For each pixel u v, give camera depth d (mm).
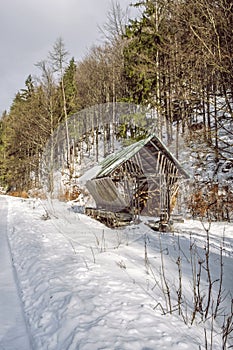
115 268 5809
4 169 44719
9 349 3635
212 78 11062
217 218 13844
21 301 5012
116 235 9023
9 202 26719
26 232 10758
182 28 12445
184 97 11344
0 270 6777
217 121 11172
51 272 5797
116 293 4582
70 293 4656
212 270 5902
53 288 4984
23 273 6320
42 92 32375
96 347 3182
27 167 38062
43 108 32000
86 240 8547
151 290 4742
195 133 12430
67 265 6137
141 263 6102
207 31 10320
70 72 39875
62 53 29969
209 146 10711
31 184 35812
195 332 3609
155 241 8219
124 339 3316
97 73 33219
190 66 11719
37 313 4410
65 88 32781
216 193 14531
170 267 5910
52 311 4301
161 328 3588
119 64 28203
